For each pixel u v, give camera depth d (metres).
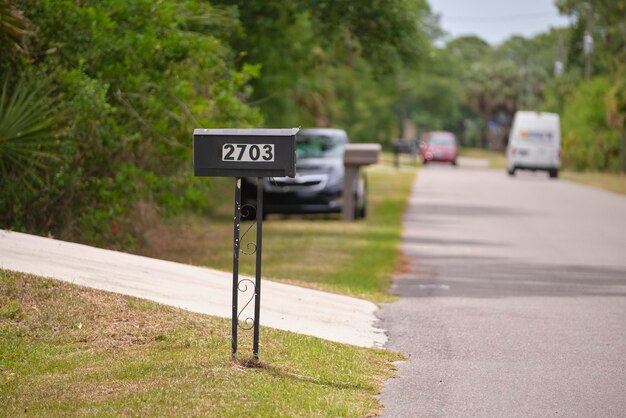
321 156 29.48
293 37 30.48
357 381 10.22
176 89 19.83
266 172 10.16
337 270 18.97
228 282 15.05
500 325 13.83
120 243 20.14
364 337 12.73
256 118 21.77
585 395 10.10
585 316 14.62
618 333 13.40
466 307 15.26
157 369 9.89
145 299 12.52
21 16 16.86
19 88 16.92
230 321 12.15
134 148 19.64
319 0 29.34
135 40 19.23
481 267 19.89
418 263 20.36
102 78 19.23
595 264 20.59
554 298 16.27
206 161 10.23
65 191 18.44
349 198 28.97
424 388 10.23
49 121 16.91
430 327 13.60
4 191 17.52
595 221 30.22
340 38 31.53
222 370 9.93
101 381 9.52
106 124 18.64
